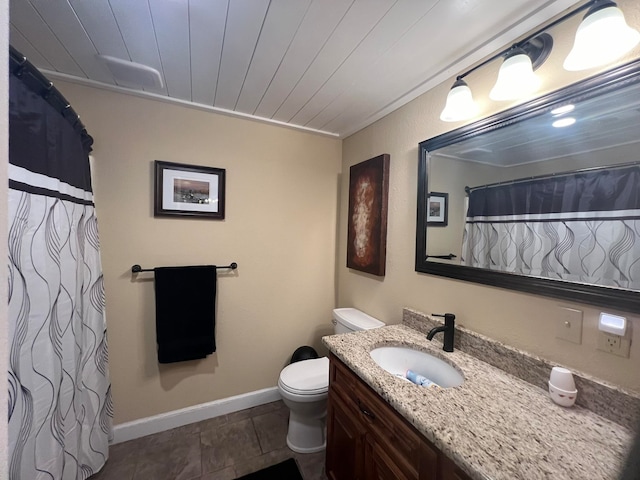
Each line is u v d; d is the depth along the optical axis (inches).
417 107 62.3
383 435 38.3
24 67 34.9
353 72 55.7
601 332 33.5
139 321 68.1
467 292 50.3
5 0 15.6
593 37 28.4
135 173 66.3
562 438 28.6
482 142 47.6
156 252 69.2
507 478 23.9
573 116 36.0
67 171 46.9
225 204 76.0
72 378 47.0
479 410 32.9
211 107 71.3
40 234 39.3
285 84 60.6
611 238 32.7
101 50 49.8
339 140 92.0
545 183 38.9
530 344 40.7
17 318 35.2
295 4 39.1
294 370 69.2
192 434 69.9
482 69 48.2
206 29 44.4
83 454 53.3
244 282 79.6
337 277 93.4
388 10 39.9
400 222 66.5
